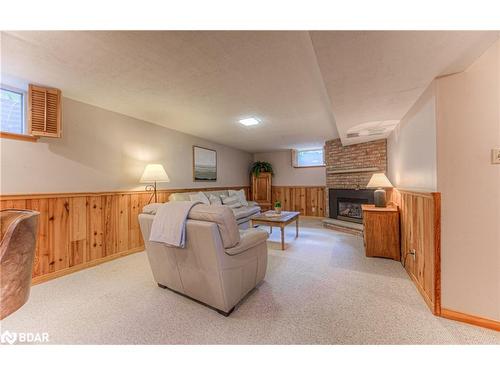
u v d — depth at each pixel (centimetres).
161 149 388
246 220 467
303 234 429
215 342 140
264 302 185
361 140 436
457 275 161
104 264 282
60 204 249
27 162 226
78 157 267
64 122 254
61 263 248
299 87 234
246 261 186
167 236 171
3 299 99
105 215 294
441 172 165
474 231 157
